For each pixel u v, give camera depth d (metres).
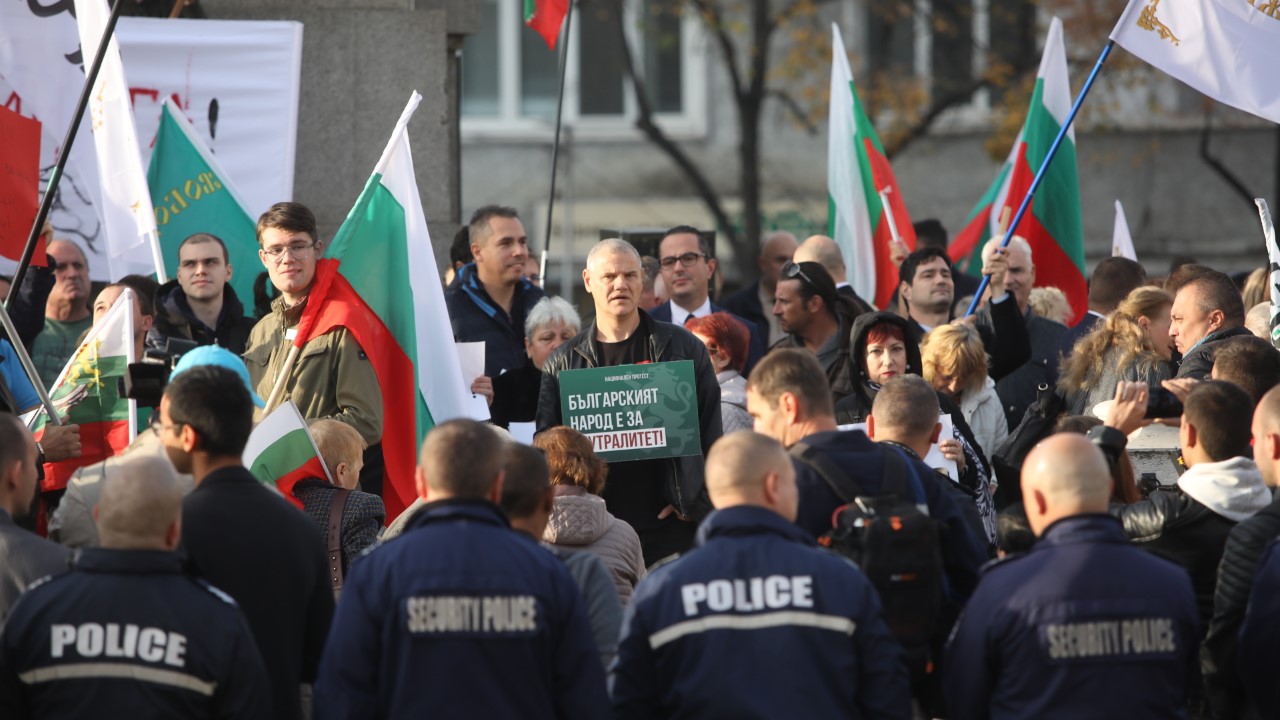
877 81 47.66
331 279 12.62
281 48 18.83
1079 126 49.97
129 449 10.09
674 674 8.19
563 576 8.34
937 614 8.95
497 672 8.01
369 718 8.04
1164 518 9.94
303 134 19.50
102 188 15.18
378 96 19.59
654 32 49.56
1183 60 15.30
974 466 12.18
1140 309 13.40
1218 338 13.06
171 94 18.50
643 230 20.31
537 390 15.09
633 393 12.67
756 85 46.56
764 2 46.62
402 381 12.60
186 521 8.77
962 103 47.16
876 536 8.77
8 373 13.87
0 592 8.84
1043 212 19.09
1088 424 11.04
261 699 8.24
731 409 13.66
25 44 16.41
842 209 20.28
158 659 7.98
